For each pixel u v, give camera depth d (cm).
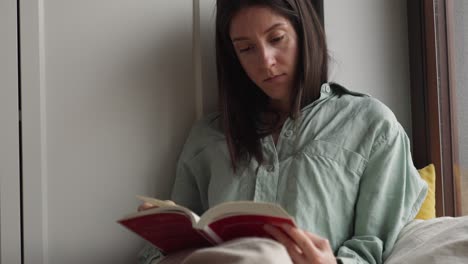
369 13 138
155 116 128
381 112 109
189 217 73
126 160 126
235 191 110
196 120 131
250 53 108
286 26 106
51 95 122
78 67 124
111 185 125
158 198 128
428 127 135
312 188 104
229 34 112
